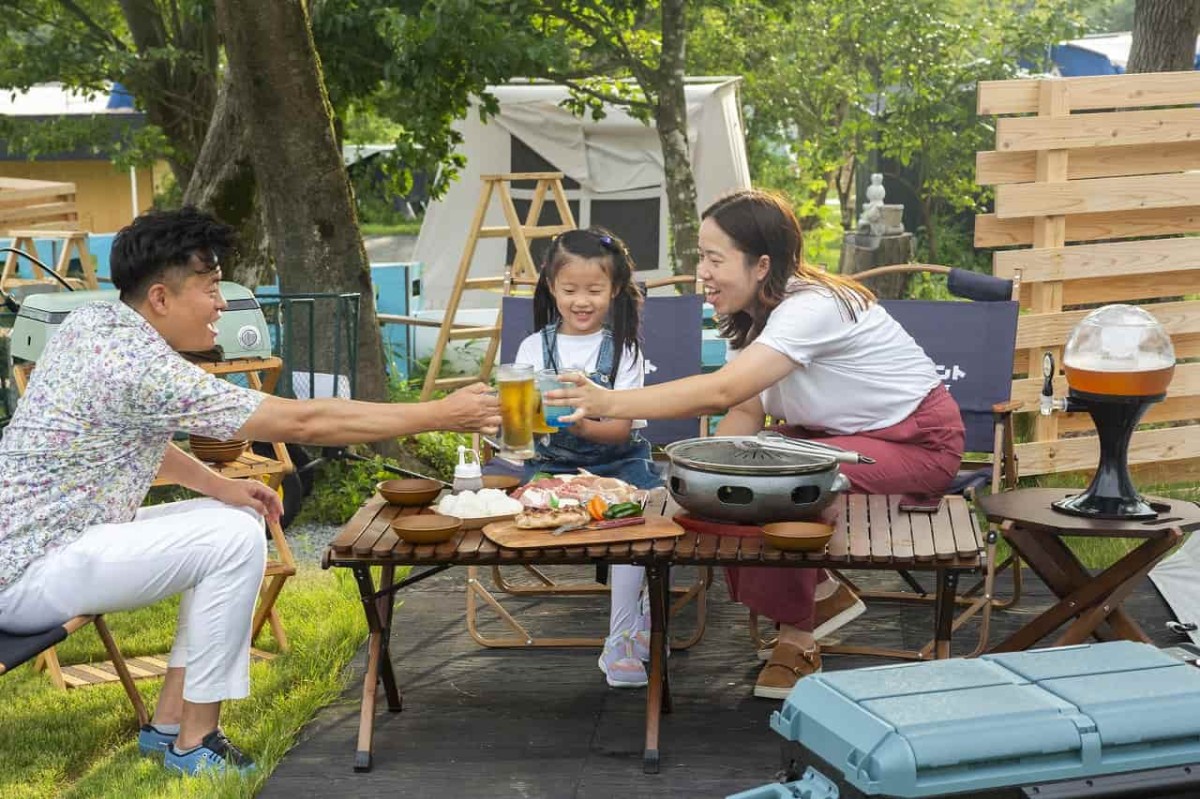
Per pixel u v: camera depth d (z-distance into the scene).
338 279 6.55
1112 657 2.53
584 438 4.06
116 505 3.27
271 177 6.46
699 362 4.75
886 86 14.62
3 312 5.69
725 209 3.74
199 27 12.10
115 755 3.47
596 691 3.84
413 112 8.71
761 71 15.58
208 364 4.37
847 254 9.29
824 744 2.33
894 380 3.83
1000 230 5.66
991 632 4.25
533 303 4.29
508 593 4.75
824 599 3.89
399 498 3.52
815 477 3.22
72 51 12.16
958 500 3.64
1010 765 2.23
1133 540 5.00
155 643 4.33
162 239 3.21
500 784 3.23
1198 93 5.58
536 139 11.36
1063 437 6.17
